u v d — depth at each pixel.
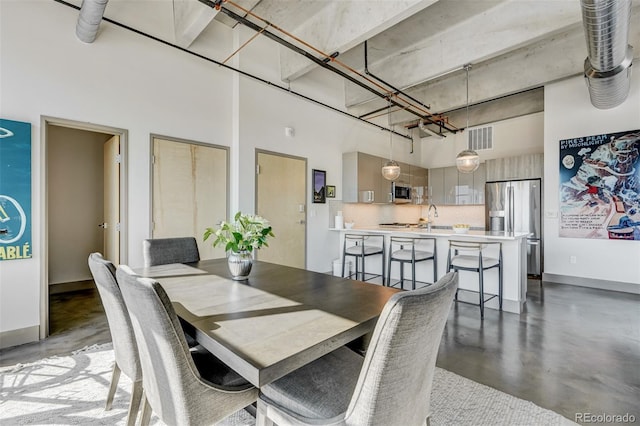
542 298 4.07
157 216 3.66
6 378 2.15
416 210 8.26
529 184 5.54
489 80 5.14
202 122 4.05
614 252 4.40
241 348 1.07
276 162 4.79
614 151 4.36
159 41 3.62
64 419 1.73
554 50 4.53
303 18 3.93
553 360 2.40
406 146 7.60
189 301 1.56
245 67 4.39
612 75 3.21
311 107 5.30
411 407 1.03
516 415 1.76
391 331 0.84
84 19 2.79
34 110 2.84
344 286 1.87
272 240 4.75
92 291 4.46
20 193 2.73
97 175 4.82
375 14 3.23
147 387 1.30
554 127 4.85
